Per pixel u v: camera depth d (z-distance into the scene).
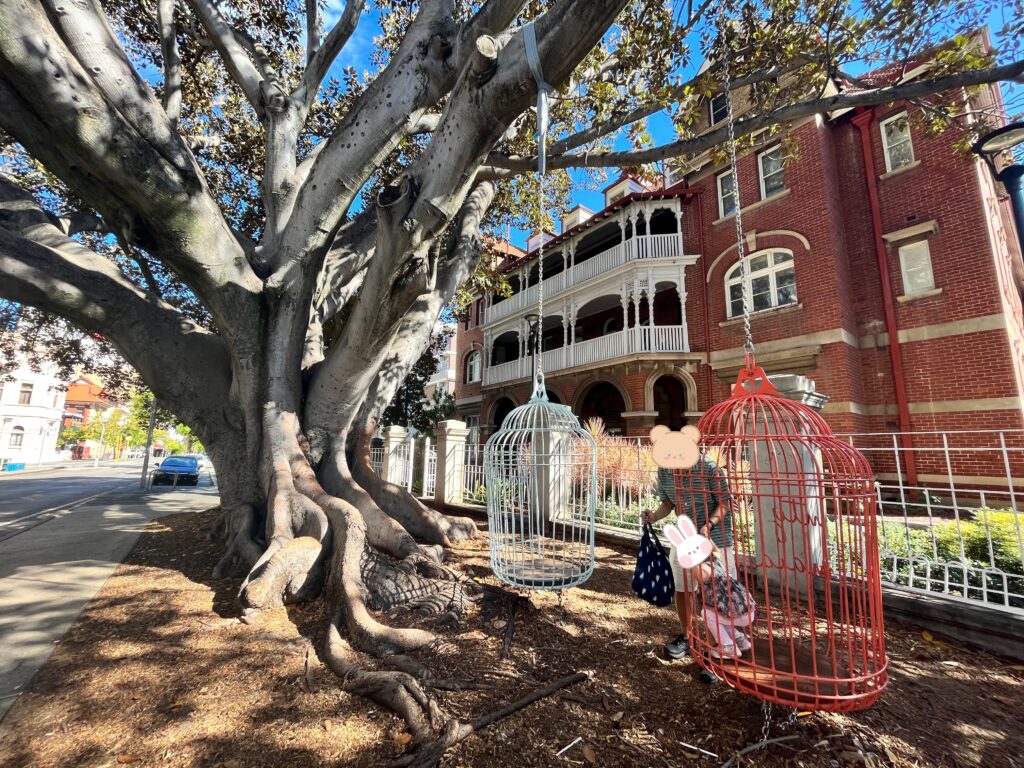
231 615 3.52
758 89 6.45
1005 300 8.12
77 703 2.36
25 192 5.39
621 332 13.40
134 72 4.21
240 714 2.29
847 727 2.20
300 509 4.43
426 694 2.34
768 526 3.82
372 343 4.85
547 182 9.48
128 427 51.44
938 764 1.99
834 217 10.02
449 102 3.59
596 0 2.64
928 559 3.60
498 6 3.87
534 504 6.57
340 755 2.00
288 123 5.79
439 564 4.17
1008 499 7.48
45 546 5.91
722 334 11.94
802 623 3.30
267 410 5.18
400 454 10.40
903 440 8.81
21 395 37.50
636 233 13.86
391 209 3.73
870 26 4.98
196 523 7.60
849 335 9.58
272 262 5.45
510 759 1.97
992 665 2.87
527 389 16.95
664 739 2.12
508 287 11.41
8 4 3.03
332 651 2.83
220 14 5.97
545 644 3.02
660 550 2.89
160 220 4.19
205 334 5.70
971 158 7.02
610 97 5.82
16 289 4.49
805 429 2.39
